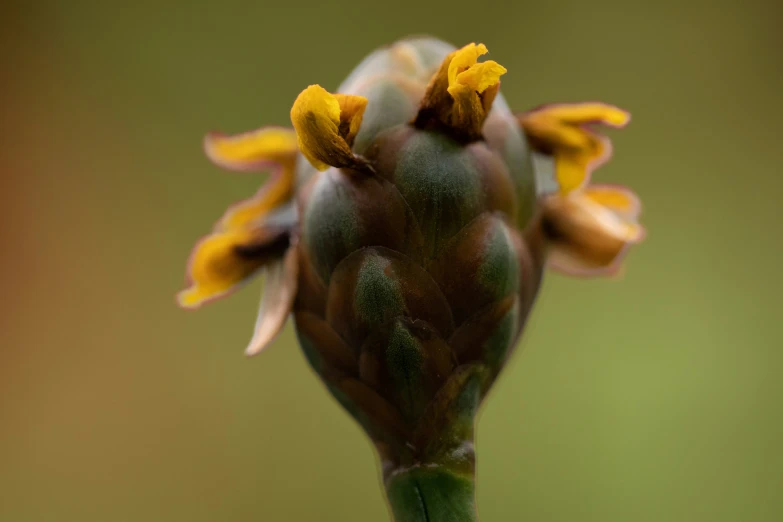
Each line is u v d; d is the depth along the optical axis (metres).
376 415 0.09
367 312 0.09
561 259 0.09
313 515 0.20
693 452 0.20
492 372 0.09
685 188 0.22
